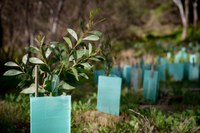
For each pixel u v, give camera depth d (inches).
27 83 101.5
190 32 805.9
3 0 406.0
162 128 122.1
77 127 120.4
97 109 149.2
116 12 549.6
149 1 836.0
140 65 357.7
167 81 322.0
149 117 134.5
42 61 97.3
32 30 411.5
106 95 145.3
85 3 412.8
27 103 152.9
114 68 281.1
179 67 328.8
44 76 103.0
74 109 145.9
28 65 102.5
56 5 411.8
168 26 834.8
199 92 238.2
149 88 198.5
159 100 198.7
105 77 146.1
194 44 689.6
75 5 447.2
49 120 89.8
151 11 844.0
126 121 130.5
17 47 452.4
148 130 117.6
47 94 101.2
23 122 126.8
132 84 254.4
